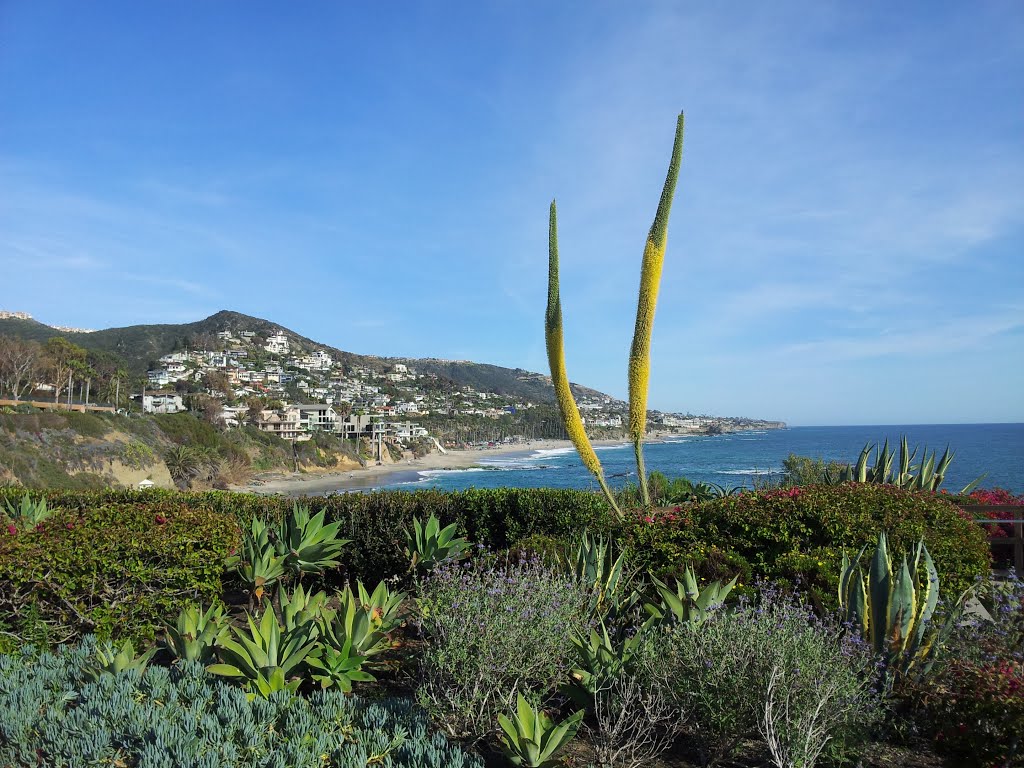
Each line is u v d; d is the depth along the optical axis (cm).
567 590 452
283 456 10088
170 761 269
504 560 596
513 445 18462
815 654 324
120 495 961
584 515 714
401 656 455
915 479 1083
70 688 355
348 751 274
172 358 19250
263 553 620
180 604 511
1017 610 383
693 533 620
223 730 298
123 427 6456
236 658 374
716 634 352
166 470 6372
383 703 346
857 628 388
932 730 344
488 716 346
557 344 706
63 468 5138
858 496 643
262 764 268
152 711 309
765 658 324
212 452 7462
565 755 322
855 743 326
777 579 518
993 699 303
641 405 693
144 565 506
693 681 339
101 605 496
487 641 361
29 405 5816
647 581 583
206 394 14150
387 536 726
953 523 611
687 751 349
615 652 396
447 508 760
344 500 780
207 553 534
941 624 387
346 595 451
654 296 685
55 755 285
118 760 286
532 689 376
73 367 9750
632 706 348
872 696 361
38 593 475
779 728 311
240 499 912
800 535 600
